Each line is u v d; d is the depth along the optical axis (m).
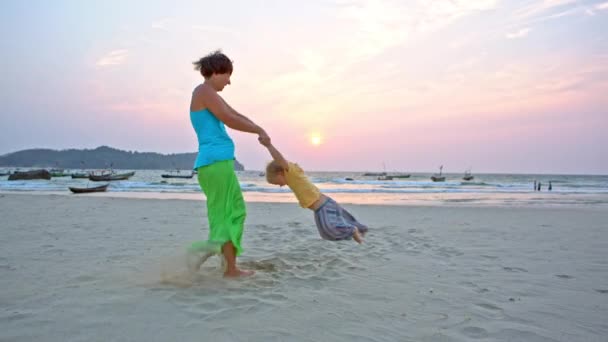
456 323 2.49
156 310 2.55
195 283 3.21
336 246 5.15
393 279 3.53
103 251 4.50
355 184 47.47
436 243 5.49
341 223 3.66
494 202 17.78
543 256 4.64
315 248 4.99
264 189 29.44
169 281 3.24
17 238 5.36
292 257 4.41
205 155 3.33
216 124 3.43
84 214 8.64
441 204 16.02
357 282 3.40
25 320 2.35
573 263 4.27
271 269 3.81
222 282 3.26
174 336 2.17
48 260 4.00
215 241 3.32
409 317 2.57
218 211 3.39
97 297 2.79
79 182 46.03
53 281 3.20
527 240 5.80
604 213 10.46
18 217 7.90
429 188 36.34
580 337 2.31
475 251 4.92
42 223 6.98
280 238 5.75
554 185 49.09
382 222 8.11
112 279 3.28
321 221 3.71
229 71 3.55
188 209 10.31
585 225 7.70
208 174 3.33
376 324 2.44
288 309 2.65
